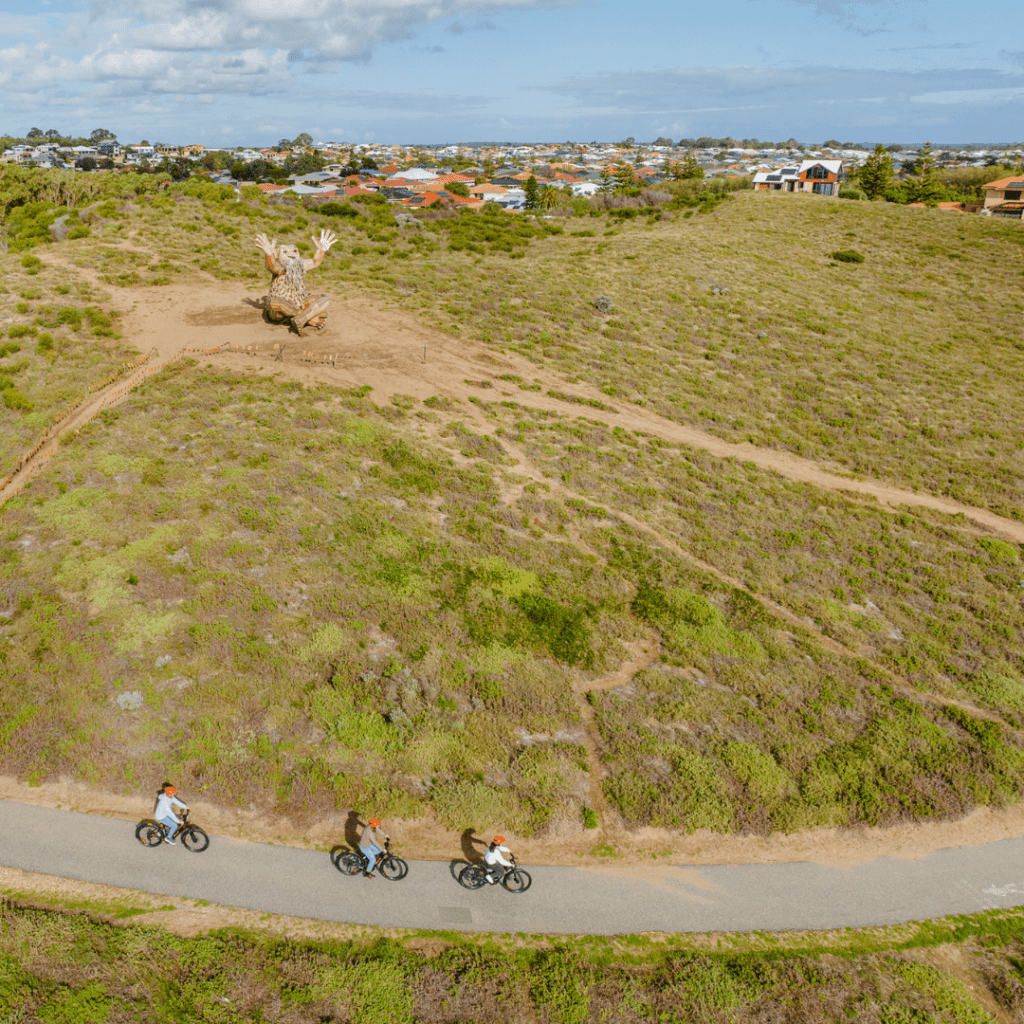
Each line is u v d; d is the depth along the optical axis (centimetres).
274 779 1569
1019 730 1962
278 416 2941
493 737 1728
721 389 3903
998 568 2692
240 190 6869
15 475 2441
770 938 1395
